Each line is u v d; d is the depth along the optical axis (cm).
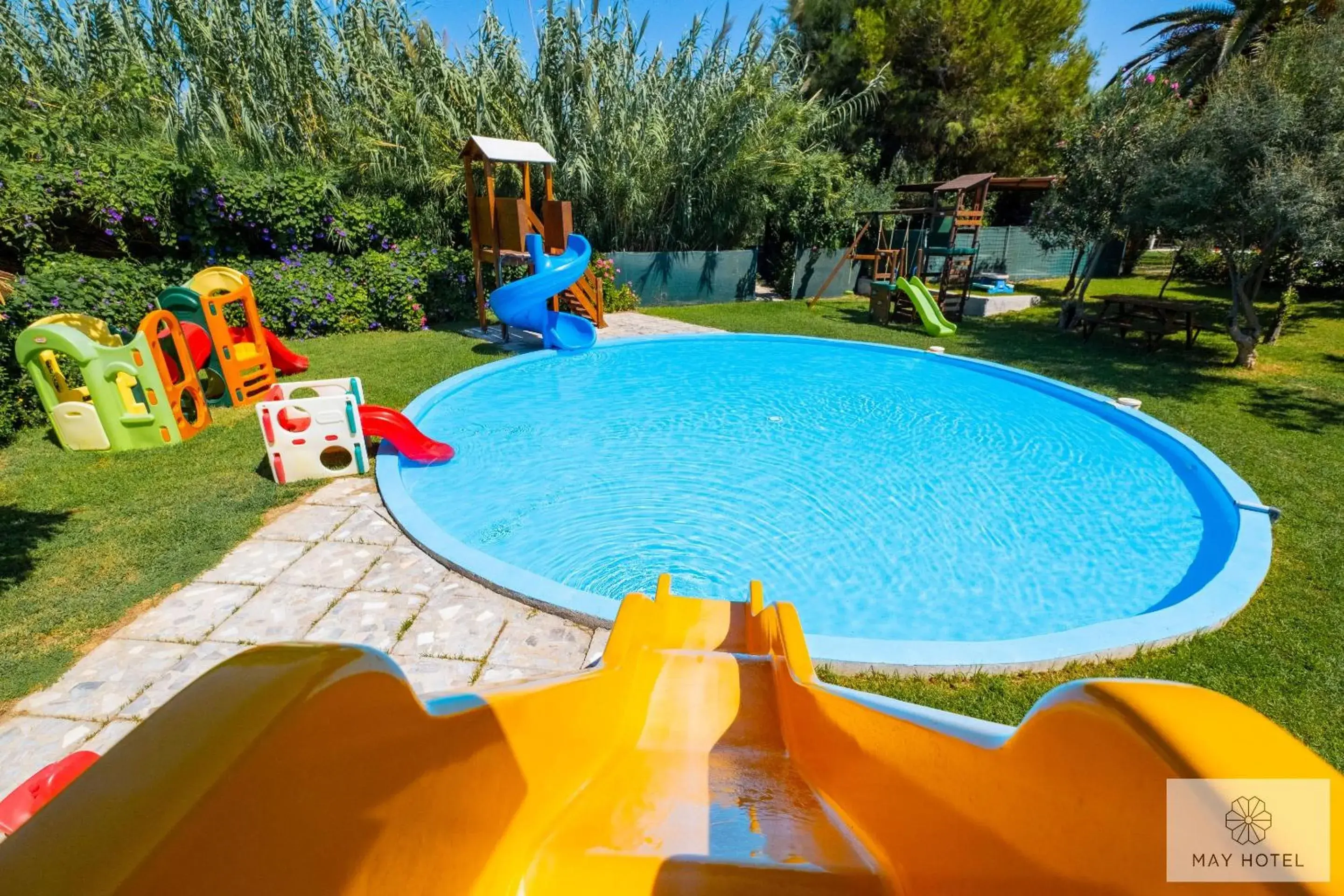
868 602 508
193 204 1097
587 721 189
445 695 124
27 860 50
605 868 132
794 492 680
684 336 1281
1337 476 644
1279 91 888
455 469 703
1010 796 93
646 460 747
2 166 905
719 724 251
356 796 79
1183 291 1889
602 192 1570
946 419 889
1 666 354
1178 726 68
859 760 157
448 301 1350
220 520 514
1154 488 688
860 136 2825
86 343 616
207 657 366
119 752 61
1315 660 380
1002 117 2600
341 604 417
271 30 1323
